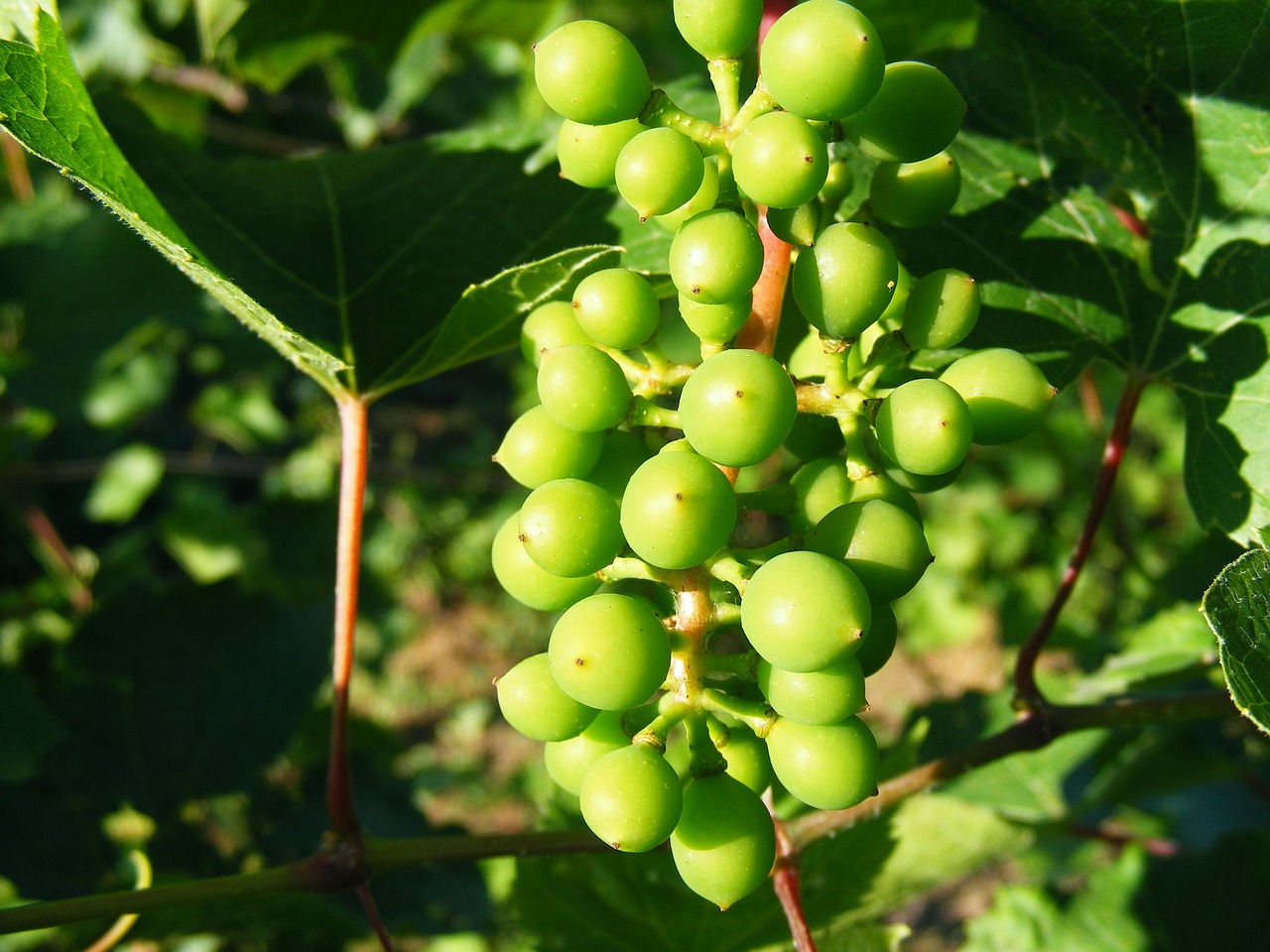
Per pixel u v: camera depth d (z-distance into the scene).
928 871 0.35
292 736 0.41
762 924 0.32
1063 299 0.30
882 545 0.25
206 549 0.70
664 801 0.24
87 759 0.39
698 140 0.26
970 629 1.08
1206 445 0.29
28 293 0.54
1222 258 0.30
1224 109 0.30
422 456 1.37
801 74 0.24
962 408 0.25
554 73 0.25
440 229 0.33
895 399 0.25
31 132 0.27
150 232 0.27
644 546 0.24
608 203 0.32
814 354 0.27
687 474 0.24
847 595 0.24
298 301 0.32
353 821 0.29
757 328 0.26
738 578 0.25
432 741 1.20
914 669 1.14
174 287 0.56
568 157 0.27
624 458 0.26
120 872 0.39
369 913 0.29
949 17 0.36
